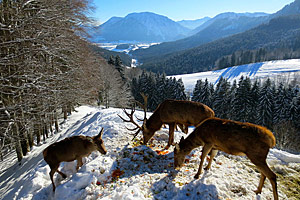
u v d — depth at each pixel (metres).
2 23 11.34
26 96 12.47
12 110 11.27
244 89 37.00
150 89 55.38
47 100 14.02
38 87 12.10
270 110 35.56
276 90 39.09
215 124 4.75
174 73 155.75
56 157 5.60
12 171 10.96
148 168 5.66
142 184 4.80
